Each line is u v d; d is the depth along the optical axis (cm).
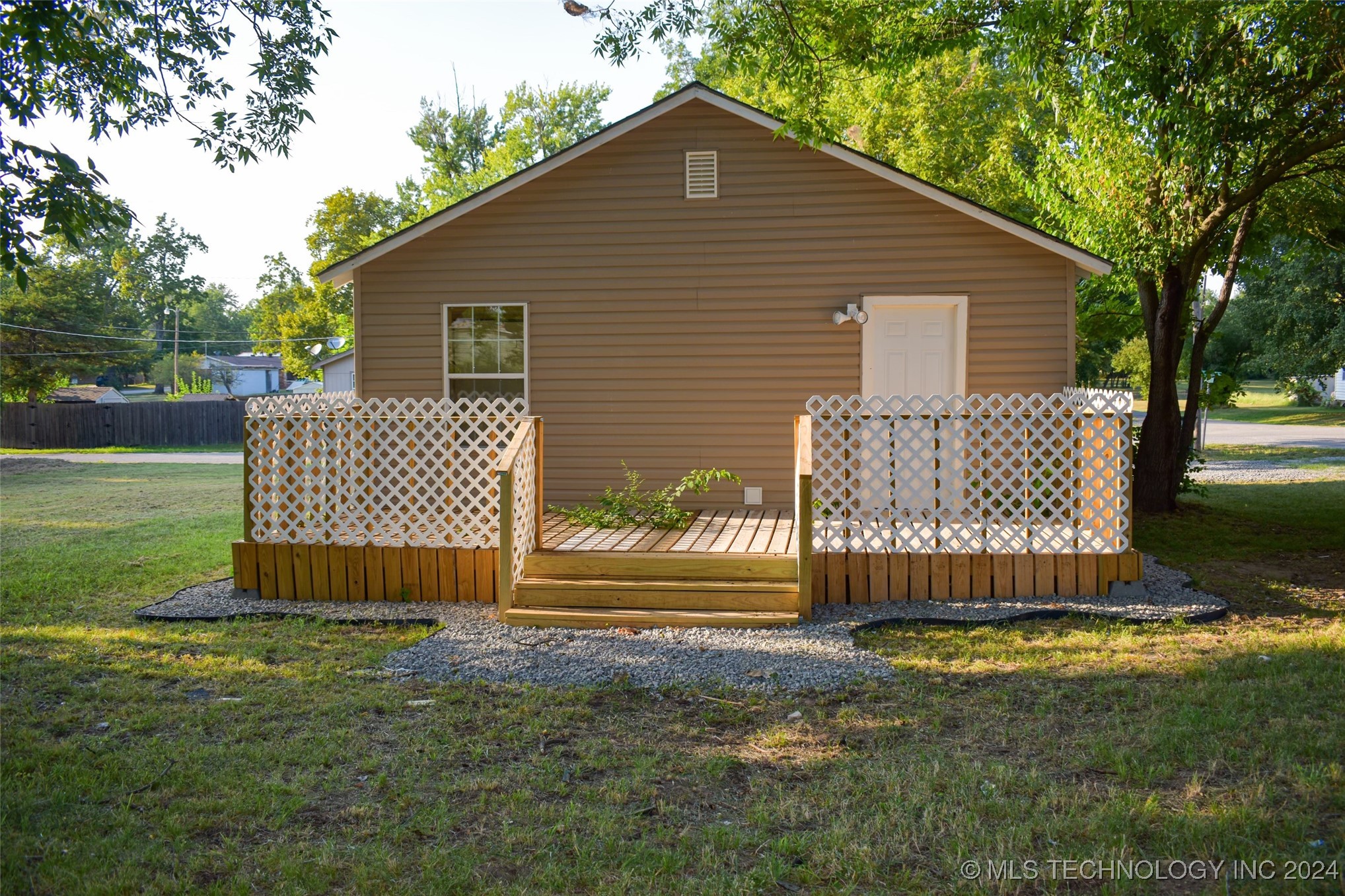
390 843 360
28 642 659
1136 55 924
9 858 345
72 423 3322
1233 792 390
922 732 476
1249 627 669
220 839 364
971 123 2172
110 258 6638
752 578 723
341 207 4500
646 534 866
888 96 2097
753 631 675
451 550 768
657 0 918
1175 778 410
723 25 938
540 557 743
